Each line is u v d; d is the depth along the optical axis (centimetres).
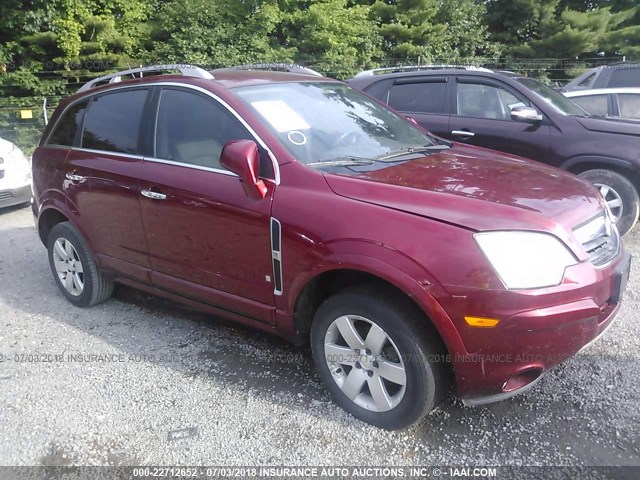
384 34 1958
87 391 348
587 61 2148
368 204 284
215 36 1720
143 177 379
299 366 368
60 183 450
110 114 423
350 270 288
